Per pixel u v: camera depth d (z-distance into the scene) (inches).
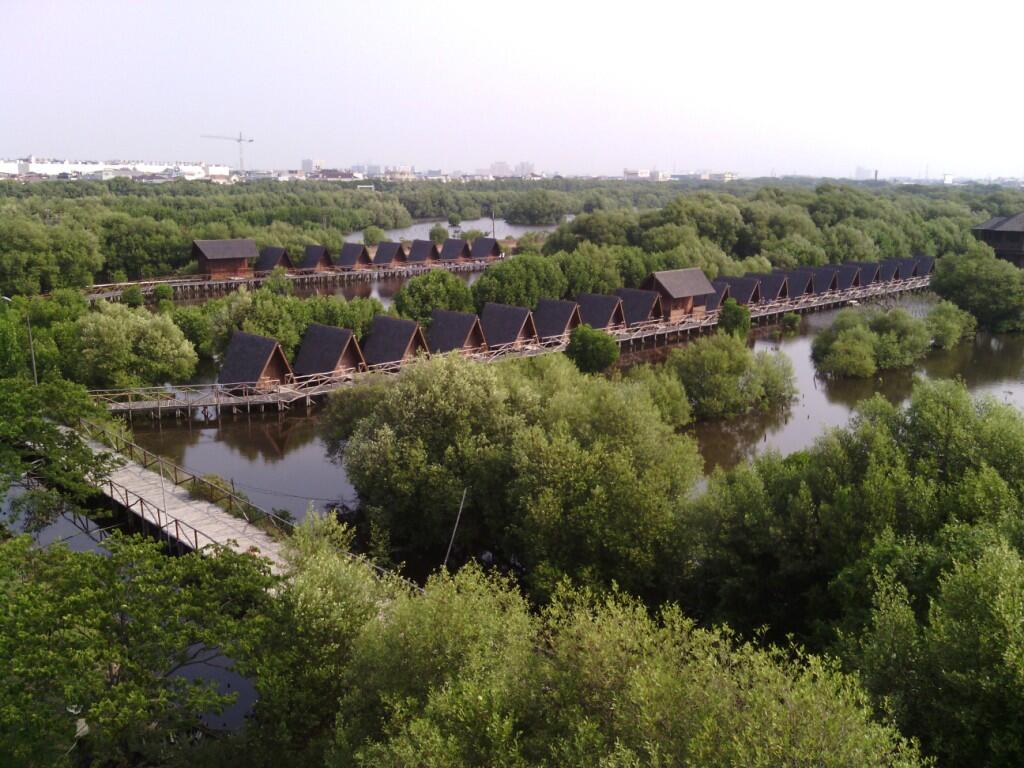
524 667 729.6
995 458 1168.2
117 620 787.4
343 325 2591.0
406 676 751.7
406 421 1439.5
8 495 1533.0
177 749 780.0
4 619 699.4
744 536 1143.0
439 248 6200.8
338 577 903.1
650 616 1140.5
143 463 1684.3
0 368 2075.5
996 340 3388.3
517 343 2773.1
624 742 622.2
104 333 2246.6
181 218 5723.4
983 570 764.0
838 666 732.7
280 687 790.5
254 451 2022.6
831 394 2598.4
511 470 1349.7
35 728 646.5
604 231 5172.2
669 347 3243.1
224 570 888.9
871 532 1055.6
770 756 549.3
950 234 5816.9
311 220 6614.2
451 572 1390.3
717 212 5290.4
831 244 5255.9
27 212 5098.4
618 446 1326.3
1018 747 642.8
